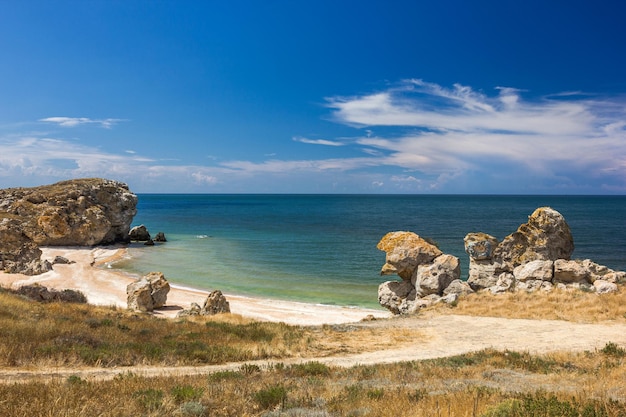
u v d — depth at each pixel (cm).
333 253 8575
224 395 1142
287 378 1509
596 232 11344
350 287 5684
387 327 2886
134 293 4162
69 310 2834
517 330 2658
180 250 9044
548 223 3797
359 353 2234
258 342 2412
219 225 15150
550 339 2409
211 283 5891
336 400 1120
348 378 1516
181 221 17038
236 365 1878
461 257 7650
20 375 1432
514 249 3822
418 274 3844
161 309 4331
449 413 920
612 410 909
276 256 8206
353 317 4078
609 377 1507
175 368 1748
